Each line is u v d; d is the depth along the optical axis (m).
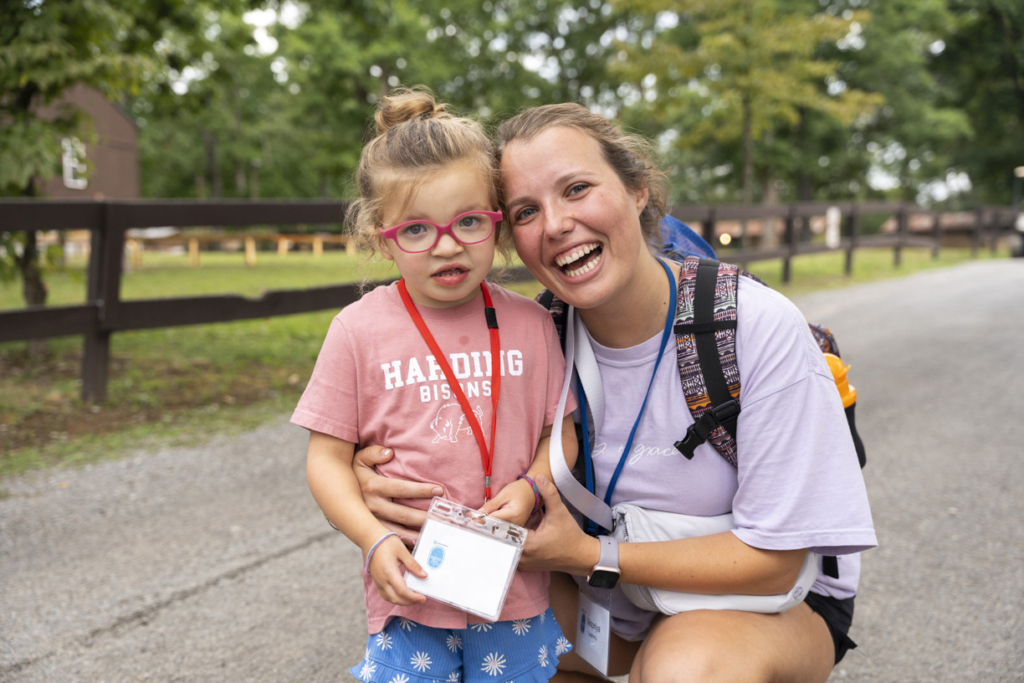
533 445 1.49
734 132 18.34
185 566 2.78
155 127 41.09
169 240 17.50
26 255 6.45
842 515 1.35
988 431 4.40
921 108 30.11
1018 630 2.34
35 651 2.25
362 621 2.44
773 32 15.73
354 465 1.46
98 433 4.27
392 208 1.41
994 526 3.11
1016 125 34.06
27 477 3.61
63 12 6.00
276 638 2.34
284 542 2.98
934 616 2.44
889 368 6.12
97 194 21.55
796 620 1.46
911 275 14.49
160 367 5.91
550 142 1.35
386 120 1.59
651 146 1.59
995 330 7.87
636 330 1.47
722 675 1.28
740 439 1.40
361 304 1.49
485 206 1.42
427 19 28.91
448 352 1.45
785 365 1.37
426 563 1.30
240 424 4.49
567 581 1.67
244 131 41.62
